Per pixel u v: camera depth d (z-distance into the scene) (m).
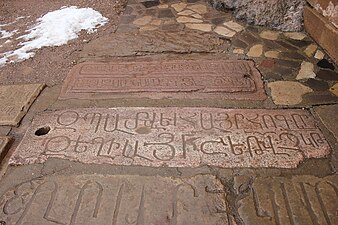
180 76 2.50
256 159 1.78
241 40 2.99
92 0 3.98
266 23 3.21
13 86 2.45
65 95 2.35
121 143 1.91
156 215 1.50
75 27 3.33
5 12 3.77
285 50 2.82
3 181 1.71
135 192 1.62
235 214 1.50
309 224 1.45
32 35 3.22
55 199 1.60
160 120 2.07
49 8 3.83
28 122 2.11
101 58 2.80
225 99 2.26
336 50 2.59
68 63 2.75
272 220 1.47
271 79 2.45
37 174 1.74
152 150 1.85
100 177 1.71
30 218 1.51
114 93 2.35
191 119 2.07
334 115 2.07
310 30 3.03
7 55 2.91
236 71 2.54
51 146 1.90
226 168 1.74
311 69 2.55
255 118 2.07
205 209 1.53
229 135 1.94
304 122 2.03
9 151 1.90
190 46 2.91
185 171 1.73
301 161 1.76
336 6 2.62
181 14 3.53
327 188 1.61
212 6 3.67
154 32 3.17
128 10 3.68
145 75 2.53
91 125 2.04
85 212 1.53
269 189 1.62
